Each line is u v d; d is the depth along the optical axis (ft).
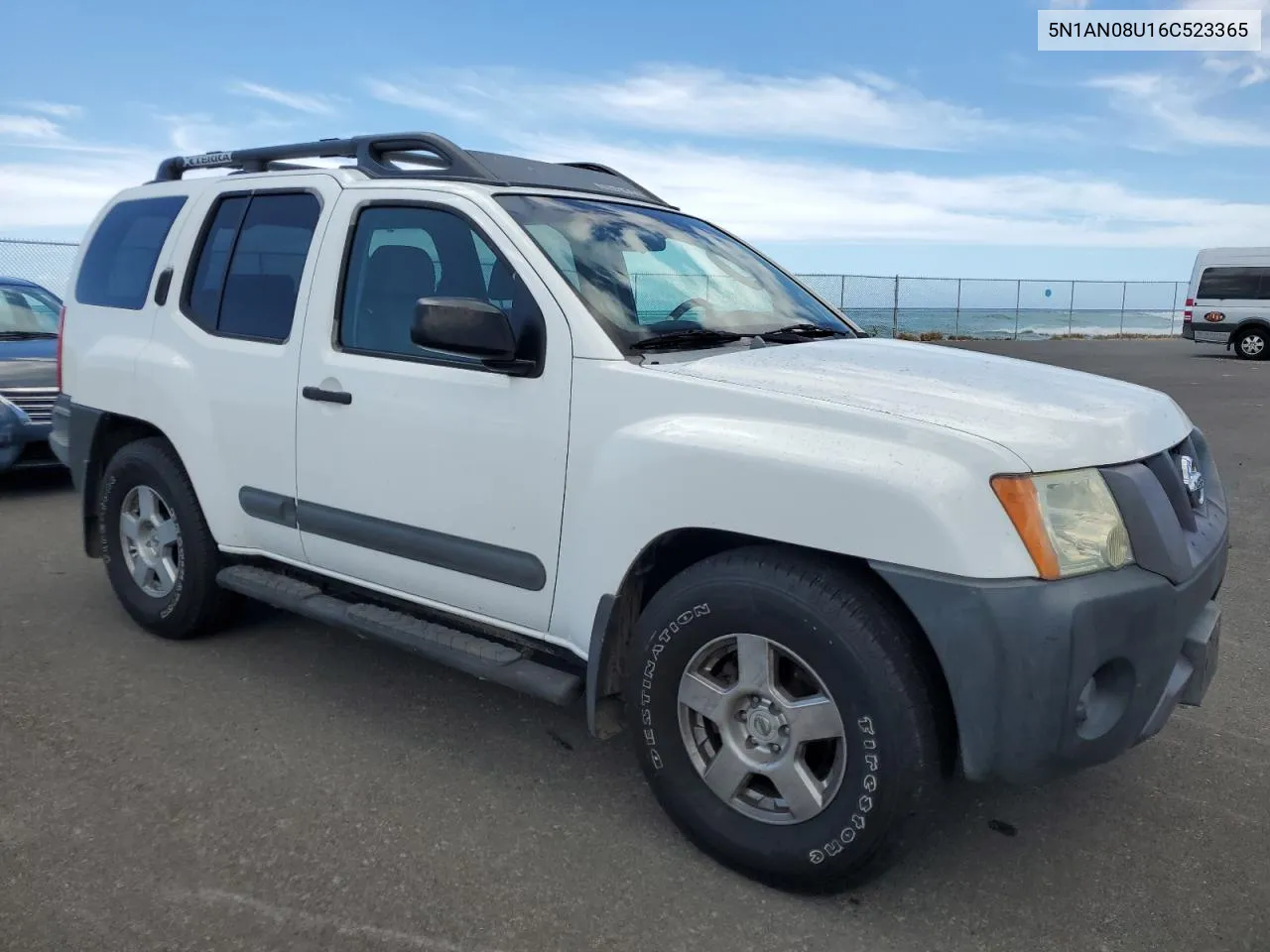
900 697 8.10
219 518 13.60
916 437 8.16
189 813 10.15
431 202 11.41
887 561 8.02
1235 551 20.72
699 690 9.22
